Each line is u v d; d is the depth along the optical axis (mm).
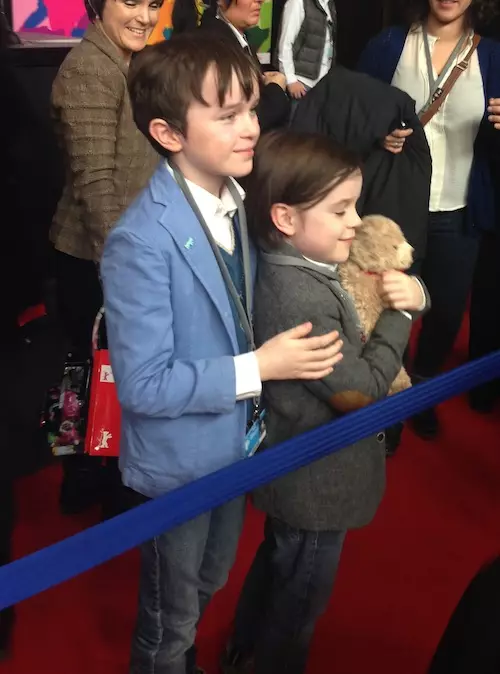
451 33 2182
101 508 2174
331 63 3754
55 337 2840
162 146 1106
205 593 1469
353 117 1947
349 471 1298
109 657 1757
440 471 2455
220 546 1411
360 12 3969
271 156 1153
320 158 1131
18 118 1471
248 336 1210
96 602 1904
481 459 2520
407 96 1979
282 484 1304
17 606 1872
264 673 1568
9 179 1460
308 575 1412
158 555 1301
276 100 2340
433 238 2385
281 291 1184
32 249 1556
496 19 2283
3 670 1705
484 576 1055
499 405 2816
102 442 1656
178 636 1401
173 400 1091
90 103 1709
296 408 1254
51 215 2539
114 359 1112
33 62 2959
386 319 1255
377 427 1188
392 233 1253
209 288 1115
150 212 1081
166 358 1098
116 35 1761
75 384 1867
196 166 1102
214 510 1350
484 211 2330
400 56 2254
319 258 1195
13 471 1630
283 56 3600
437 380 1246
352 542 2141
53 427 1776
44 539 2082
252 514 2195
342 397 1196
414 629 1870
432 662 1109
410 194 2025
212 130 1049
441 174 2299
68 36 3047
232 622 1778
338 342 1166
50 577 956
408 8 2246
